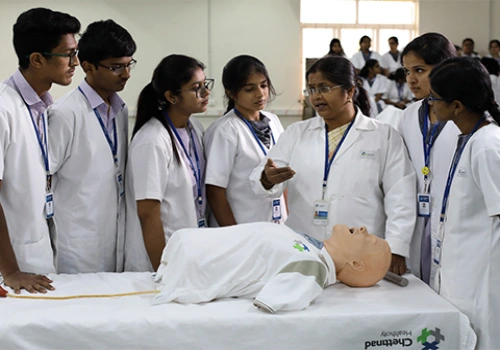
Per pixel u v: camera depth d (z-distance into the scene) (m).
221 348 1.58
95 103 2.16
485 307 1.66
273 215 2.50
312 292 1.66
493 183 1.58
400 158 2.07
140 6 8.35
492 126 1.67
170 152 2.20
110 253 2.26
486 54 8.95
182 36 8.46
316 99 2.04
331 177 2.08
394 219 1.99
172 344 1.57
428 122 2.06
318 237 2.09
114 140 2.26
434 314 1.62
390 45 8.58
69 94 2.18
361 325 1.60
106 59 2.10
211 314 1.60
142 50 8.42
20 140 1.87
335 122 2.13
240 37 8.56
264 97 2.42
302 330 1.58
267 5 8.55
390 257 1.84
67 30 1.89
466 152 1.68
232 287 1.73
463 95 1.63
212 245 1.79
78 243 2.16
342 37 8.91
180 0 8.39
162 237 2.16
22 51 1.89
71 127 2.10
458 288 1.71
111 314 1.60
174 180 2.22
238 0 8.49
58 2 8.24
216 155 2.40
